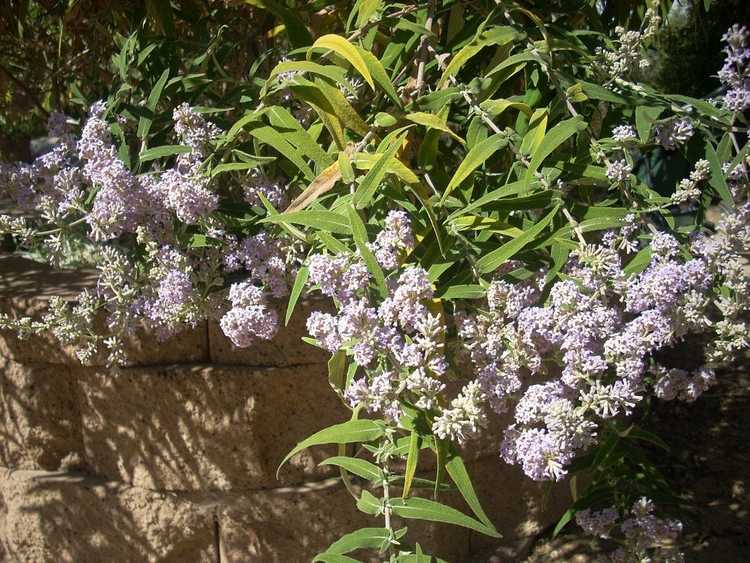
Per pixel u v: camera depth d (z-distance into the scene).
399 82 1.74
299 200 1.48
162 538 2.46
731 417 3.50
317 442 1.38
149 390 2.36
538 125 1.46
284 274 1.63
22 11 3.01
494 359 1.33
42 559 2.60
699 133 1.63
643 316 1.28
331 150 1.59
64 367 2.46
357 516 2.43
